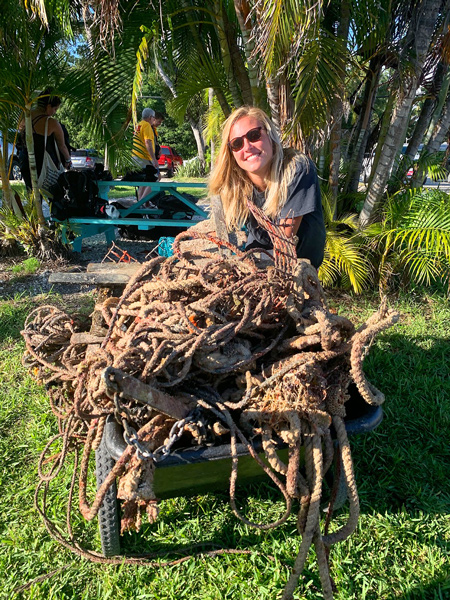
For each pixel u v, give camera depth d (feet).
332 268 17.83
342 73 14.87
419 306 17.51
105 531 6.90
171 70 23.36
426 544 7.66
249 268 6.64
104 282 8.87
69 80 20.70
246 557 7.38
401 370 12.78
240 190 9.35
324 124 14.74
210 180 9.60
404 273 18.49
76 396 5.99
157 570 7.25
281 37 12.32
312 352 5.88
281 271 6.36
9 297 18.37
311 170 8.80
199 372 5.98
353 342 5.68
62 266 22.08
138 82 16.29
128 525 6.44
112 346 5.90
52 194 22.80
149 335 5.77
